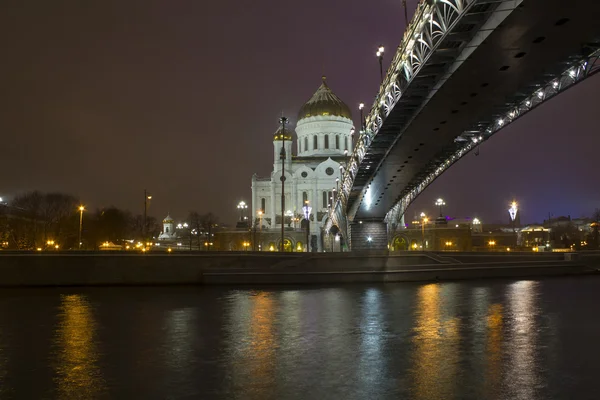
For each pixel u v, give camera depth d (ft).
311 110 581.94
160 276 187.32
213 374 66.39
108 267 184.34
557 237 570.87
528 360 72.54
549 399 55.88
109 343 85.25
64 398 57.36
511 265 221.46
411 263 209.05
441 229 439.22
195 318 110.22
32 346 83.15
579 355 75.46
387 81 121.70
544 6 72.28
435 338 88.28
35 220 367.04
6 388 60.95
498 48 85.76
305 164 564.30
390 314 114.62
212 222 561.02
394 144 147.43
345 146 579.07
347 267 199.72
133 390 59.98
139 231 547.49
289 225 521.65
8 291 166.71
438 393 57.88
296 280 192.13
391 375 65.31
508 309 121.70
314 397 56.90
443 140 143.13
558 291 162.61
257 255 195.52
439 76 102.32
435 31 90.07
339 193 251.60
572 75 98.07
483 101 111.45
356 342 85.30
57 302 137.90
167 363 72.08
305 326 100.22
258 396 57.47
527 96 114.11
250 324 102.63
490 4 77.05
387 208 253.44
